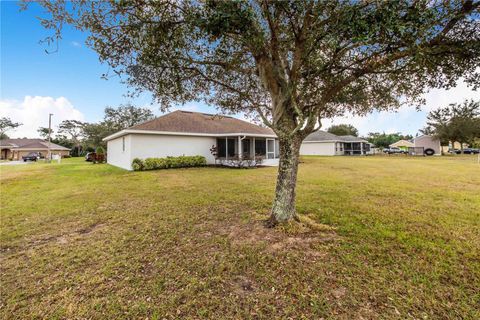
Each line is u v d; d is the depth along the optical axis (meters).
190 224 4.39
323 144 35.06
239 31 2.77
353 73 3.59
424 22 2.29
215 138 17.50
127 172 12.88
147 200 6.28
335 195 6.60
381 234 3.77
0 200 6.47
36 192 7.57
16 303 2.29
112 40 3.23
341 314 2.07
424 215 4.78
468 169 13.35
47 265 2.99
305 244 3.44
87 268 2.91
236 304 2.23
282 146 4.13
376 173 11.62
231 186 8.23
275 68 3.77
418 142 37.72
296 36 3.43
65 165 19.02
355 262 2.93
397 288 2.41
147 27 3.13
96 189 7.91
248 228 4.09
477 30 2.85
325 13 2.77
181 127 16.34
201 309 2.17
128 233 4.01
